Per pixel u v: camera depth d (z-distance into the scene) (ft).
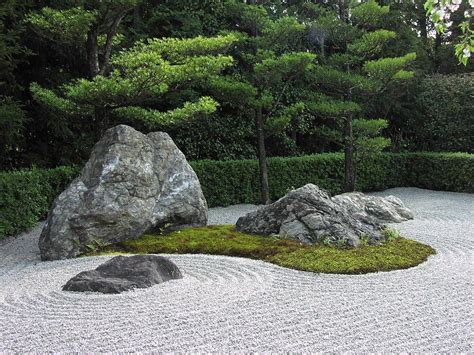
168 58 30.01
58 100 27.50
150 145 26.20
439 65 65.41
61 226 22.45
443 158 49.83
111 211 23.25
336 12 45.60
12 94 34.71
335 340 12.55
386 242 23.45
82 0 29.58
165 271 17.97
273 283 17.63
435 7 14.33
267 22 37.78
